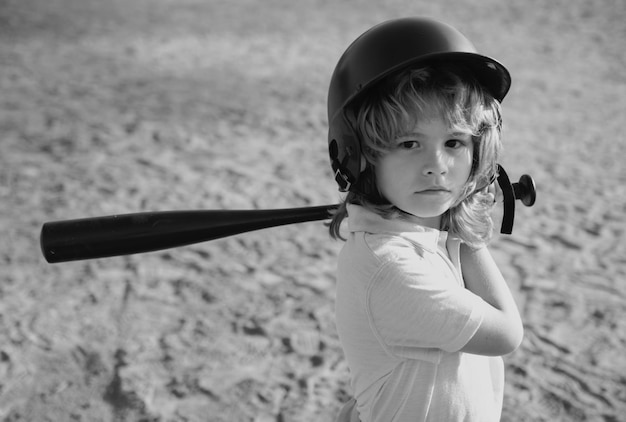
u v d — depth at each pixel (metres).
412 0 12.05
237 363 2.71
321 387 2.56
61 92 6.97
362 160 1.24
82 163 5.01
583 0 11.46
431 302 1.13
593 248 3.63
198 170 4.88
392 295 1.14
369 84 1.15
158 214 1.42
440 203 1.19
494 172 1.28
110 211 4.18
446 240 1.29
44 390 2.57
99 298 3.20
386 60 1.14
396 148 1.17
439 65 1.16
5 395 2.54
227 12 11.28
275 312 3.07
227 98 6.78
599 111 6.23
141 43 9.16
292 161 5.08
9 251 3.67
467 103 1.16
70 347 2.83
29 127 5.86
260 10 11.44
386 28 1.18
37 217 4.11
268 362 2.72
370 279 1.16
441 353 1.17
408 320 1.14
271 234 3.89
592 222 3.96
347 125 1.21
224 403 2.48
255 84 7.28
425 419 1.18
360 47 1.19
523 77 7.37
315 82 7.30
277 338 2.88
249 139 5.60
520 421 2.36
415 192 1.18
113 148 5.35
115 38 9.46
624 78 7.25
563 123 5.91
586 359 2.70
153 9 11.60
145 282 3.35
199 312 3.08
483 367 1.26
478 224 1.29
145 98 6.77
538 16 10.42
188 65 8.09
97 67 7.97
